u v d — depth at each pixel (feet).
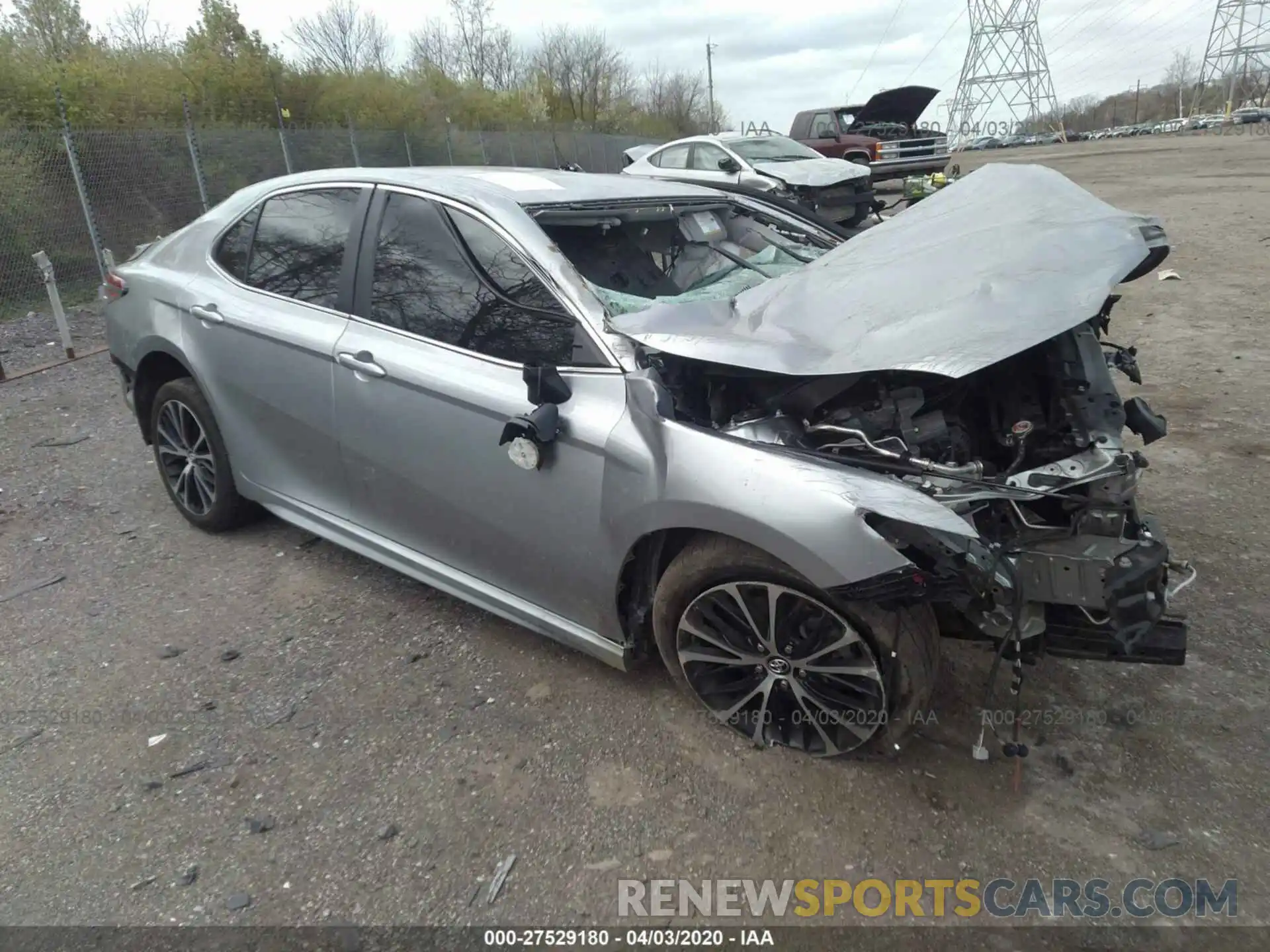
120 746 9.35
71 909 7.39
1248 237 37.99
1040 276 8.60
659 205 11.84
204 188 42.06
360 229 11.20
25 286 34.86
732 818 8.23
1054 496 8.04
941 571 7.43
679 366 8.98
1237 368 20.79
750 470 7.95
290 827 8.25
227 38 62.95
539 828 8.18
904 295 9.07
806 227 13.69
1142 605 7.72
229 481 13.44
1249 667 10.12
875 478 7.79
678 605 8.91
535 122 117.60
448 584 10.87
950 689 9.89
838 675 8.34
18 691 10.28
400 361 10.30
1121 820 8.08
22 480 16.48
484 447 9.64
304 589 12.50
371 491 11.13
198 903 7.43
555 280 9.43
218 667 10.68
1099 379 8.78
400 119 75.00
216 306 12.50
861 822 8.16
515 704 9.90
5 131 34.68
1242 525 13.29
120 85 48.34
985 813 8.22
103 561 13.41
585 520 9.03
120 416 20.35
